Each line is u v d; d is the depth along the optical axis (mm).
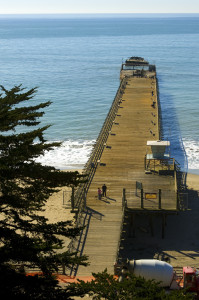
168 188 38062
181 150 63125
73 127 76188
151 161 44562
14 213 15969
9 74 139625
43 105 18125
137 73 106125
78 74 139250
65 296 15234
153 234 35625
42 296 14867
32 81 125688
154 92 81000
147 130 55094
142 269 24062
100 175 41156
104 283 16156
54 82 123812
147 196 35562
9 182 15094
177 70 145875
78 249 28625
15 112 16672
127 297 15156
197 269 27453
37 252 15734
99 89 113125
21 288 15109
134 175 41094
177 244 34344
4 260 14781
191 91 108375
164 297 14977
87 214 33625
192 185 48594
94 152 46281
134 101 72875
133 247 33781
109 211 34094
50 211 40656
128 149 48156
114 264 25781
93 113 86375
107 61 172500
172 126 76250
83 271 26109
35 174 15555
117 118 61031
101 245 29094
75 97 102625
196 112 86062
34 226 16375
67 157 60844
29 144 16203
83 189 37438
